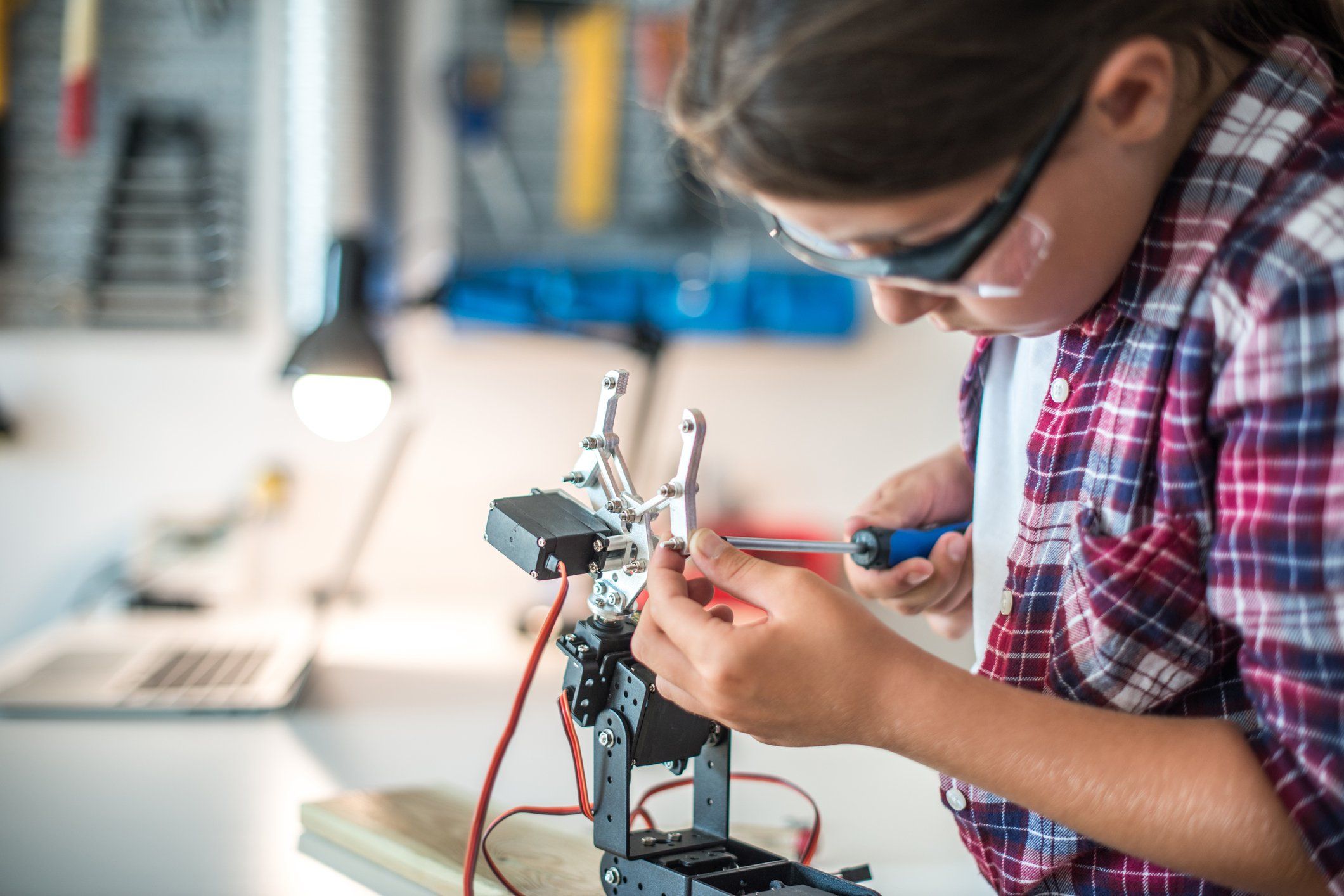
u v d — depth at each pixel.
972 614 1.00
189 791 1.15
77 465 2.10
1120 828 0.59
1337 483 0.55
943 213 0.56
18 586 2.09
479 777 1.22
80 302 2.08
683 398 2.22
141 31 2.06
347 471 2.14
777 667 0.65
